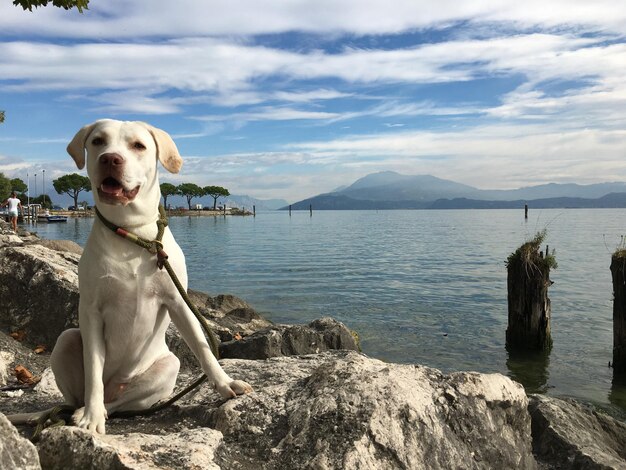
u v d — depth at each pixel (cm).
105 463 109
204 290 859
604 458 161
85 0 257
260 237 2367
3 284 293
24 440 99
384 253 1540
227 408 141
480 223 4216
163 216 147
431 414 138
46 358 263
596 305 714
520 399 155
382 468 126
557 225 3662
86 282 139
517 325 516
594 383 420
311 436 130
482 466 139
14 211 1130
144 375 153
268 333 305
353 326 602
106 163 133
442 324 611
